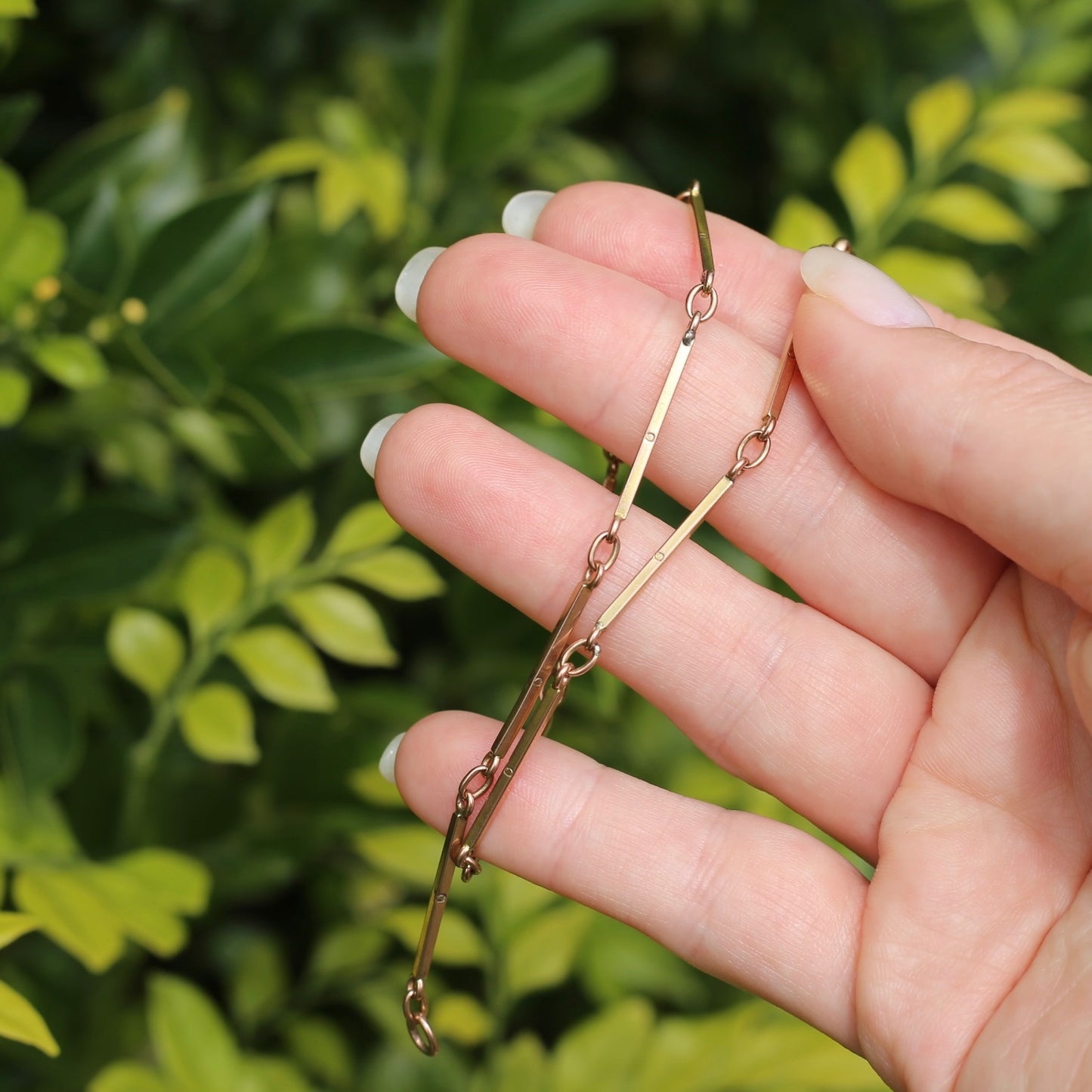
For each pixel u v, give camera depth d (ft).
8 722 0.86
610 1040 0.86
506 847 0.84
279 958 0.94
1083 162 1.07
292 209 1.00
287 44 1.05
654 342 0.85
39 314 0.85
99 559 0.87
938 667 0.86
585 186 0.89
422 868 0.89
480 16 0.96
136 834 0.91
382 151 0.94
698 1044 0.86
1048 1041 0.76
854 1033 0.82
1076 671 0.77
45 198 0.89
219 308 0.90
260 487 1.02
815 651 0.85
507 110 0.96
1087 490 0.76
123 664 0.87
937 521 0.85
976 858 0.81
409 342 0.87
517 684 0.99
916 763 0.83
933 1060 0.79
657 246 0.88
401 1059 0.89
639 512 0.85
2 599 0.87
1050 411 0.77
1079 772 0.80
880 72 1.09
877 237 0.93
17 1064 0.91
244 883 0.92
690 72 1.17
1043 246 1.03
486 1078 0.89
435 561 0.95
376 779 0.91
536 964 0.89
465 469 0.84
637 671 0.87
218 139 1.04
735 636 0.85
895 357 0.79
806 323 0.81
